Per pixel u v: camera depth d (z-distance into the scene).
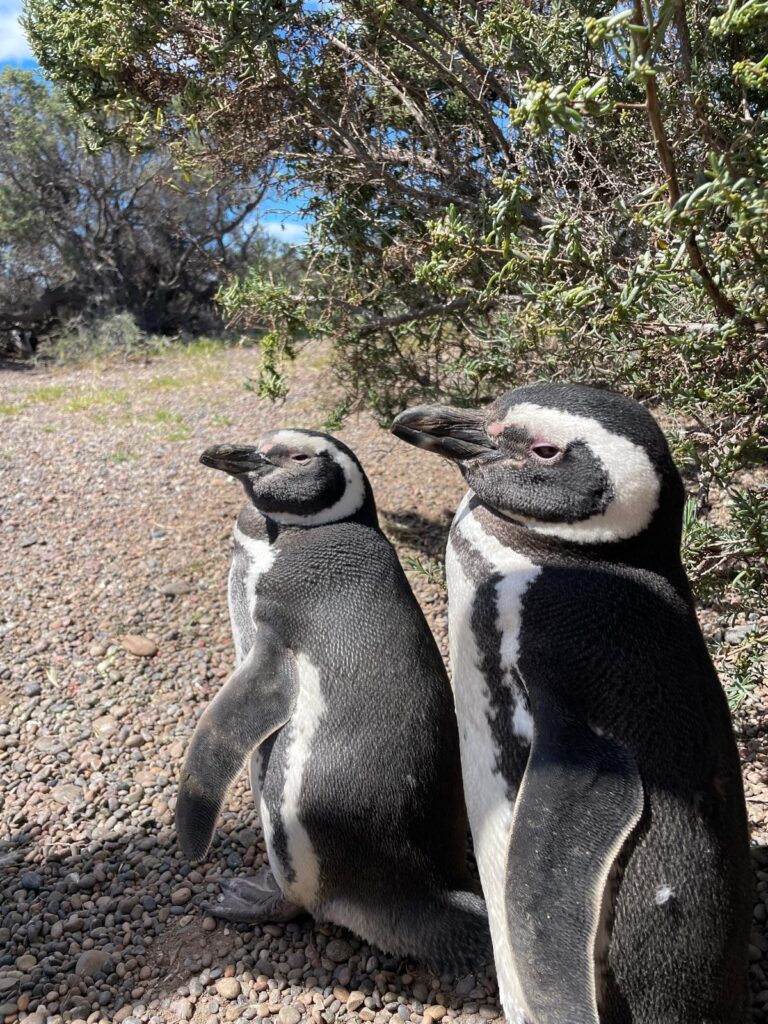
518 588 0.43
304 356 2.23
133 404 2.12
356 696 0.55
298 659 0.57
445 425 0.46
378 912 0.55
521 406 0.45
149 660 0.95
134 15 0.69
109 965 0.58
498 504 0.45
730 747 0.42
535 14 0.71
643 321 0.53
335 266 0.90
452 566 0.47
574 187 0.82
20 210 3.32
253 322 0.99
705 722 0.41
